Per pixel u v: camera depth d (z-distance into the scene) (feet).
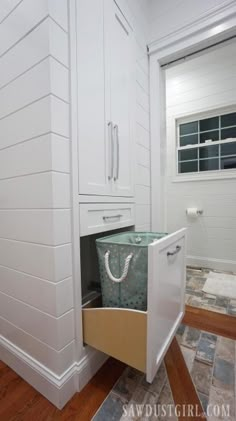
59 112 2.70
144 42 5.33
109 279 3.25
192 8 5.00
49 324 2.88
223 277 7.77
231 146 8.57
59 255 2.77
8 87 3.14
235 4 4.54
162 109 5.86
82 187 3.08
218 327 4.73
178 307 3.83
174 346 4.09
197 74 8.84
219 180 8.61
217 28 4.75
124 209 4.29
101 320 3.00
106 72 3.63
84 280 4.60
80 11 3.01
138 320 2.67
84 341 3.22
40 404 2.93
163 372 3.45
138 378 3.33
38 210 2.85
